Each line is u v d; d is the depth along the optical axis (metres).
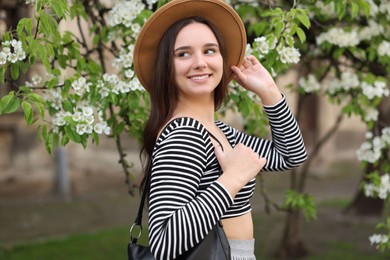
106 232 6.45
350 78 3.19
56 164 8.51
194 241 1.40
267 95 1.83
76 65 2.62
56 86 2.35
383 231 6.37
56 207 7.89
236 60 1.89
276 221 6.80
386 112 4.95
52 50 2.18
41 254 5.64
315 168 10.45
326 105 10.66
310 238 6.21
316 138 10.73
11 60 2.16
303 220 6.96
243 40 1.84
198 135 1.54
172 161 1.48
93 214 7.50
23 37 2.13
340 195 8.70
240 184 1.50
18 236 6.39
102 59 2.88
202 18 1.68
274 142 1.88
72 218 7.28
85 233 6.45
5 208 7.77
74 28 4.98
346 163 11.16
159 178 1.46
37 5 2.10
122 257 5.54
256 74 1.88
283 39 2.39
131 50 2.59
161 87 1.67
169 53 1.64
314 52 3.51
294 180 5.23
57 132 2.24
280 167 1.86
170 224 1.39
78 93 2.34
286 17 2.35
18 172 8.42
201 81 1.63
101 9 2.99
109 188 9.05
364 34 3.13
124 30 2.69
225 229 1.66
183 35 1.63
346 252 5.72
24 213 7.50
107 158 9.15
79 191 8.85
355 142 11.24
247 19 3.37
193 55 1.63
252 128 3.17
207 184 1.55
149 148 1.70
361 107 3.21
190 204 1.42
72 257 5.54
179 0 1.65
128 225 6.82
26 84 2.45
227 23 1.78
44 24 2.10
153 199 1.45
